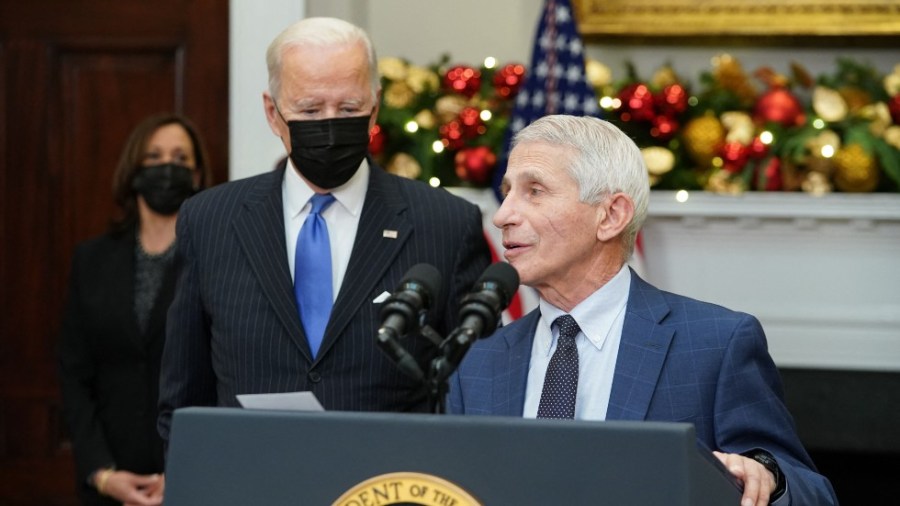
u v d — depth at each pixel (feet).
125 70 37.35
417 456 11.68
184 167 28.78
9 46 37.58
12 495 37.45
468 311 13.01
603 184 16.30
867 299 34.35
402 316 12.89
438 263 19.98
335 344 19.22
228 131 36.96
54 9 37.50
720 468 12.96
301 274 19.71
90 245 29.12
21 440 37.55
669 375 16.34
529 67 34.91
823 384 34.60
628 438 11.32
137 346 27.94
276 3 36.29
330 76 19.06
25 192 37.52
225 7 37.04
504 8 38.09
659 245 34.99
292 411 12.02
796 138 33.88
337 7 37.19
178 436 12.09
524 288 32.89
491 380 17.34
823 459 35.88
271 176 20.63
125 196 29.09
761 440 16.19
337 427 11.85
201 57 37.04
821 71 36.78
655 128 34.19
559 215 16.28
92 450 27.78
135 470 27.89
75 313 28.66
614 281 16.84
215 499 11.96
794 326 34.71
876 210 33.53
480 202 34.55
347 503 11.73
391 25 38.24
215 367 19.86
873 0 36.09
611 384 16.48
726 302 34.86
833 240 34.35
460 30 38.19
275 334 19.26
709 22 36.60
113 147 37.32
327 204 20.01
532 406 16.88
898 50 36.55
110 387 28.30
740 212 33.96
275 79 19.51
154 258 28.60
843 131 34.37
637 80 35.50
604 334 16.72
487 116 34.60
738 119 34.17
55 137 37.45
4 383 37.58
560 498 11.37
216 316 19.66
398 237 19.88
